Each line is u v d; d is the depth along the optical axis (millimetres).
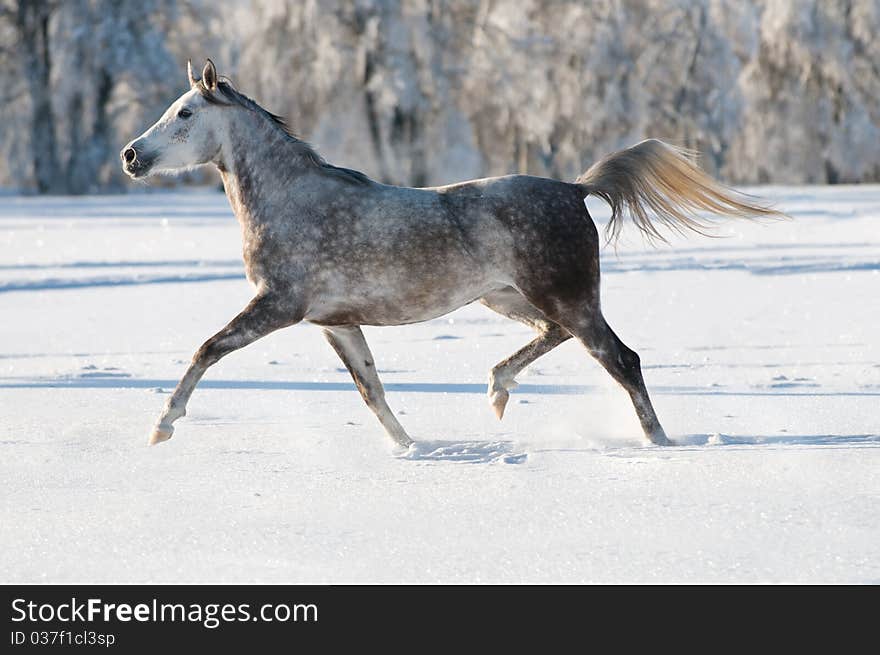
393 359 17344
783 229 40750
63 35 73812
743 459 9992
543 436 11672
